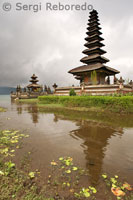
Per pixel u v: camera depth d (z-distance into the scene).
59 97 19.91
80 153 3.95
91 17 31.12
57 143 4.74
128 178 2.79
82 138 5.30
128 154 3.91
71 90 20.23
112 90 18.84
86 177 2.81
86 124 7.68
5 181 2.56
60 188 2.47
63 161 3.44
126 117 9.66
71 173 2.94
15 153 3.88
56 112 12.59
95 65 25.47
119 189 2.47
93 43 28.72
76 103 15.42
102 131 6.28
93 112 12.01
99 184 2.60
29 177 2.75
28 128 6.82
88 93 21.36
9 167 3.01
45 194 2.31
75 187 2.51
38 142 4.82
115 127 6.96
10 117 10.09
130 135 5.68
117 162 3.44
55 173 2.93
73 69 28.56
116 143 4.78
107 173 2.96
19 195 2.24
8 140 4.96
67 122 8.24
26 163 3.31
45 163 3.33
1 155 3.73
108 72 26.55
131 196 2.32
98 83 25.23
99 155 3.83
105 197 2.28
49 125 7.48
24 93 44.50
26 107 17.94
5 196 2.18
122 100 11.52
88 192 2.38
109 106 12.31
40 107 17.64
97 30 29.16
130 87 20.64
